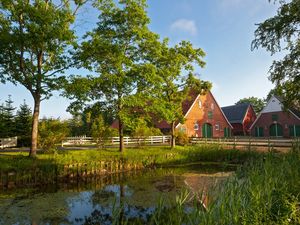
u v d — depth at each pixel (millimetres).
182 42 25188
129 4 19906
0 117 30391
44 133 19281
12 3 15055
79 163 18094
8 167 15188
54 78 16047
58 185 15898
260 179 8062
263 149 25000
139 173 19609
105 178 17906
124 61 19047
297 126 41469
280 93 15992
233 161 24125
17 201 12172
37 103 17062
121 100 19281
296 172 9023
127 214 10164
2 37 14414
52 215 10258
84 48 17062
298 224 5945
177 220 6883
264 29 14414
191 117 41281
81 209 10984
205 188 13070
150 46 21062
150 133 32594
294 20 13844
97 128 23953
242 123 52156
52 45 15445
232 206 6414
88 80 17016
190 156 24828
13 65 15961
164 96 24922
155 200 11805
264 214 6199
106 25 20188
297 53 14789
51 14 15070
